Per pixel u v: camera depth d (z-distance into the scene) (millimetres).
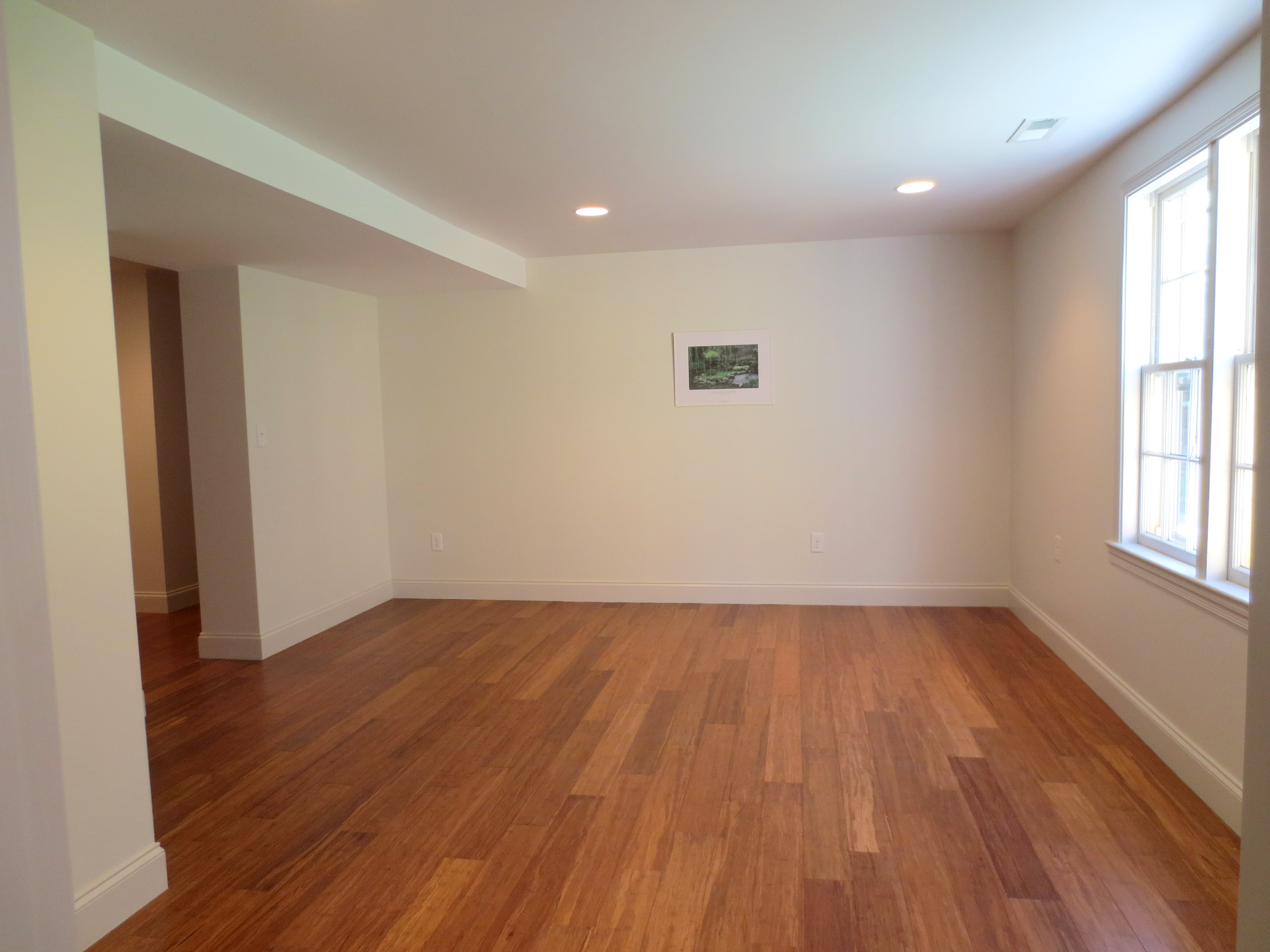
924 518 5191
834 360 5199
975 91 2635
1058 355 4082
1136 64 2453
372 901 2246
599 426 5488
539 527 5629
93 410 2100
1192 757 2693
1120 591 3340
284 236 3643
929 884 2244
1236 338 2543
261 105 2607
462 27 2105
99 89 2160
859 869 2326
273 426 4590
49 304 1984
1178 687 2818
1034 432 4535
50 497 1989
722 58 2344
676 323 5336
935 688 3736
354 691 3934
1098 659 3623
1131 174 3154
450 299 5594
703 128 2934
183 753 3250
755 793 2799
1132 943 1973
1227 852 2346
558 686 3928
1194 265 2887
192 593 5781
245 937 2104
